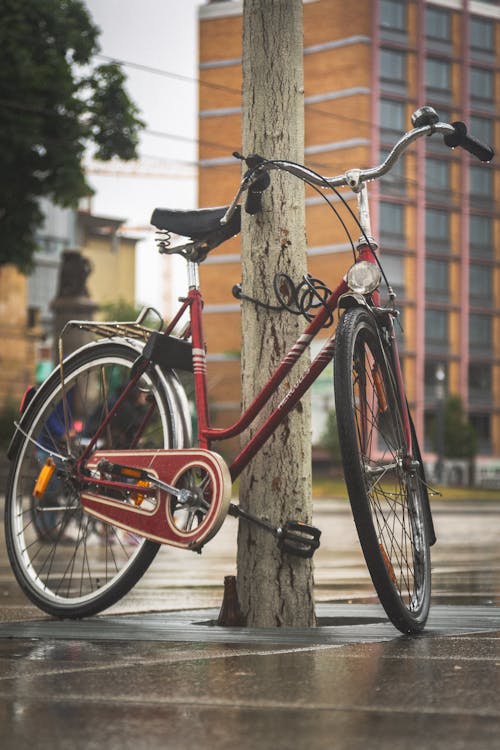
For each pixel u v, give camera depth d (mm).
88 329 4270
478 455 67625
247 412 3895
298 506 3906
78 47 23375
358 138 62938
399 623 3480
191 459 3859
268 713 2258
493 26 68438
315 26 64438
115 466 3998
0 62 22516
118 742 2023
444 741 2010
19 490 4344
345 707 2309
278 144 4086
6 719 2229
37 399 4355
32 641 3422
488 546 11852
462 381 66875
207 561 9055
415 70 64812
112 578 4062
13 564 4301
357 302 3541
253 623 3891
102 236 96125
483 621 3986
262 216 4035
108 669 2814
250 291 4031
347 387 3354
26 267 23422
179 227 4113
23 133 22234
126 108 23609
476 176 67562
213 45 68062
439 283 66250
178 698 2420
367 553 3359
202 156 68312
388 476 3662
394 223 64062
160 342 4051
